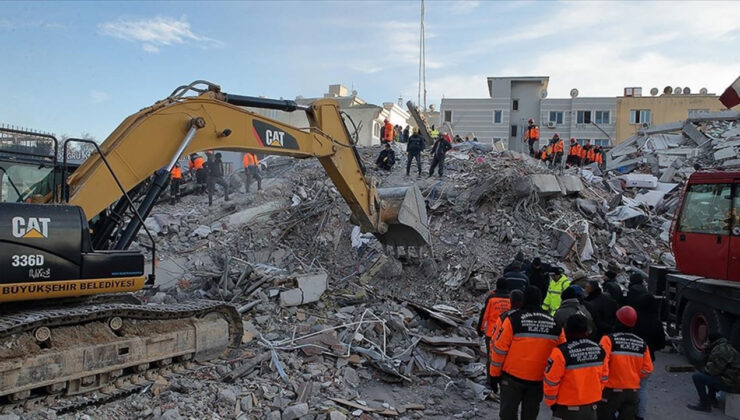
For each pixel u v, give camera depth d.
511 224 14.36
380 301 10.88
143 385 6.79
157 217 15.48
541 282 8.95
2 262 5.68
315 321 9.45
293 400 6.85
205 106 7.24
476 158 21.36
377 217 10.12
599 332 6.48
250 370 7.42
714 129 27.64
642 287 8.00
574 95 52.72
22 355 5.80
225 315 8.15
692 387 8.34
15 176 6.48
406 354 8.51
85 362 6.24
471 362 8.49
